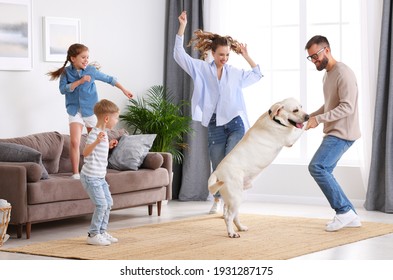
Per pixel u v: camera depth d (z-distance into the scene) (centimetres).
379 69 900
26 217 702
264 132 711
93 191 668
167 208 934
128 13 989
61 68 836
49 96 888
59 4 898
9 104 843
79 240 693
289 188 984
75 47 827
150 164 858
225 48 812
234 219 730
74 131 828
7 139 793
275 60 1019
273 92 1014
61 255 621
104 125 673
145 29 1016
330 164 741
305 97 988
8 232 749
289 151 1012
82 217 864
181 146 1027
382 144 909
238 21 1020
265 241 679
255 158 707
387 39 897
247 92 1028
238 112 816
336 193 740
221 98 813
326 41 739
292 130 711
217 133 824
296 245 659
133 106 977
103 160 674
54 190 724
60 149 838
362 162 925
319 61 739
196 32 834
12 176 698
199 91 826
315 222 796
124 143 865
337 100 738
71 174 835
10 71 844
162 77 1044
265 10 1014
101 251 636
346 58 973
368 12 909
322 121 721
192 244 666
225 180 701
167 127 965
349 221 741
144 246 657
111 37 966
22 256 627
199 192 1016
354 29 953
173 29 1037
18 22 846
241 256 609
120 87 854
